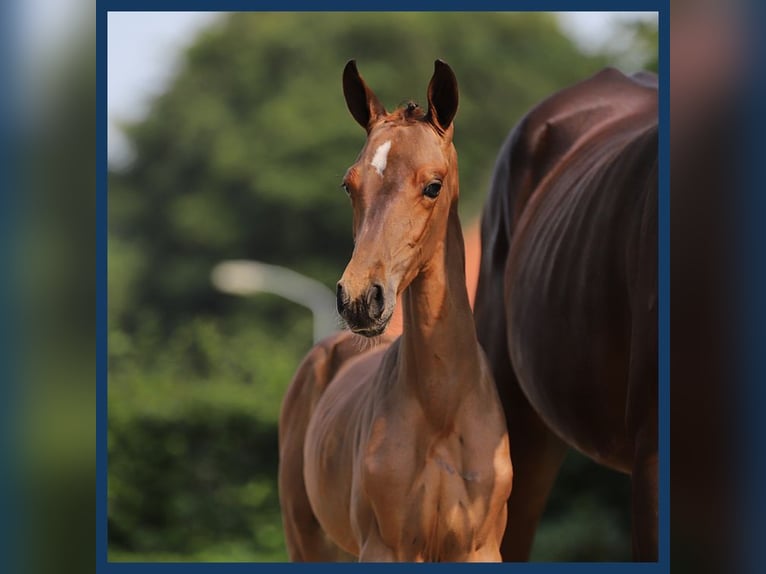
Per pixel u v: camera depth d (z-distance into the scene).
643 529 8.38
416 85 55.41
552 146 11.09
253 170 52.12
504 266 11.25
